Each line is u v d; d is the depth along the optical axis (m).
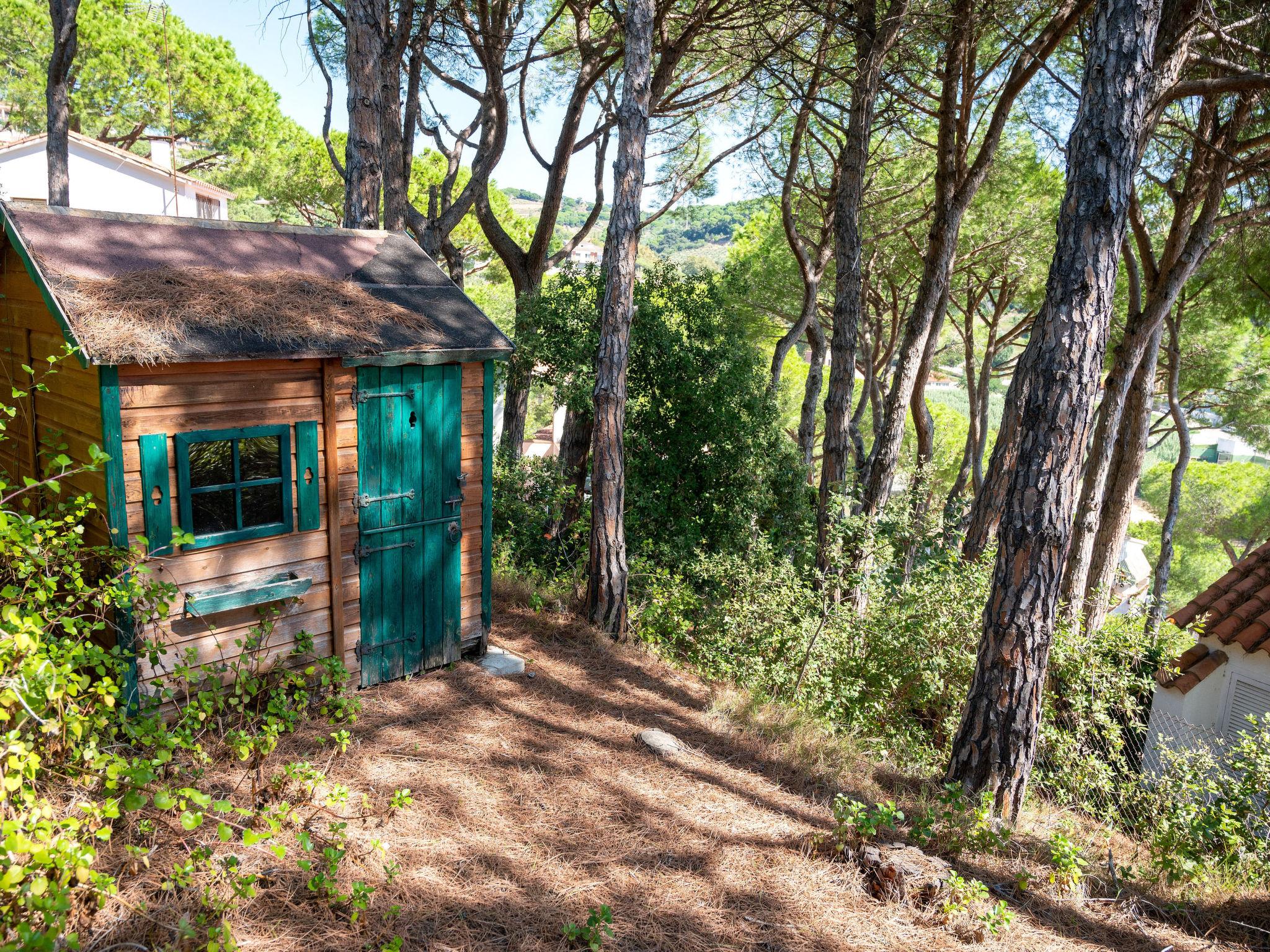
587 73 12.84
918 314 10.79
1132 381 11.38
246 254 5.29
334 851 3.47
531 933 3.54
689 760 5.48
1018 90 9.91
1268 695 8.78
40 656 3.10
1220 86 7.95
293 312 4.86
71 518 3.72
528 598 8.09
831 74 12.54
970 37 10.36
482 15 11.83
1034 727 5.72
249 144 21.08
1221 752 8.48
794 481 13.63
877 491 10.84
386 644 5.62
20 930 2.48
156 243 4.88
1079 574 10.21
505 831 4.29
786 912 4.00
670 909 3.89
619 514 7.68
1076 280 5.27
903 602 8.27
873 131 12.76
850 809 4.56
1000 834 5.01
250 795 4.00
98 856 3.32
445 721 5.33
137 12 19.28
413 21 11.78
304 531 5.00
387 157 10.30
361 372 5.14
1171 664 8.86
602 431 7.52
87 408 4.23
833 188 15.83
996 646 5.68
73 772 3.40
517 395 13.48
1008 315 23.00
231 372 4.54
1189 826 5.66
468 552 6.09
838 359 10.80
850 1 10.37
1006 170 14.43
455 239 19.25
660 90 11.55
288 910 3.35
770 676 7.55
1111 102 5.12
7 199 4.48
